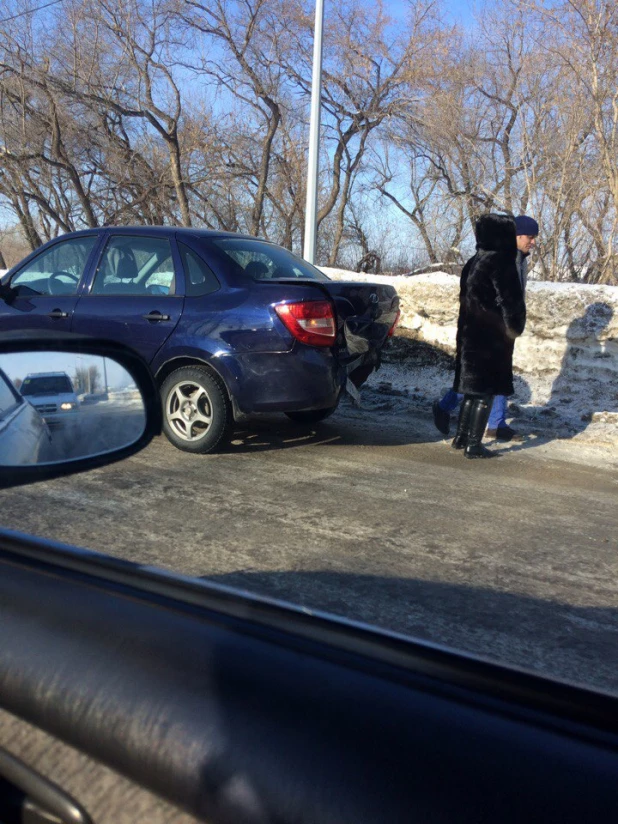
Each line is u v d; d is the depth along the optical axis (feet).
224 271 18.43
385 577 11.76
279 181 73.26
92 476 17.08
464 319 19.20
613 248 44.19
